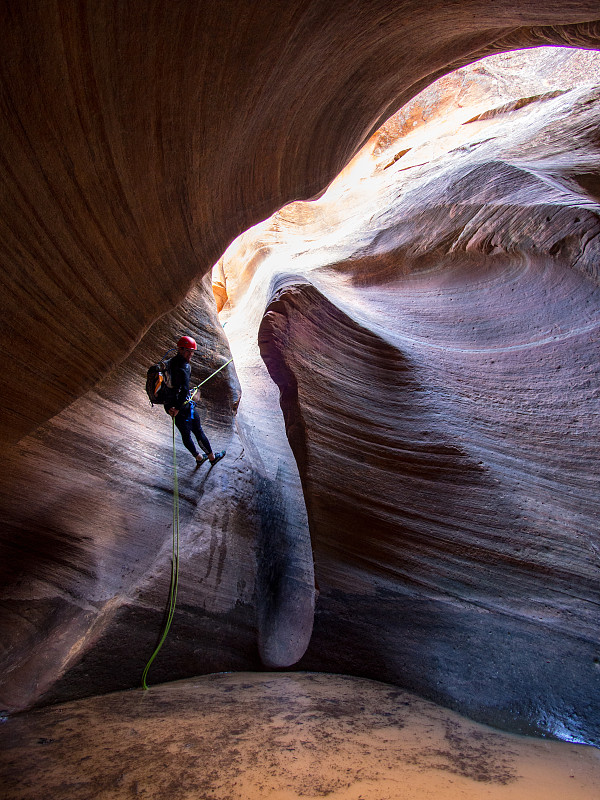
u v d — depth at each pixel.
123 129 2.74
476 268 8.09
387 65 5.03
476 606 4.79
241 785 2.53
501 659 4.33
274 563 6.56
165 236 3.52
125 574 5.54
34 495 5.51
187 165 3.46
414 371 6.55
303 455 5.85
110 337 3.37
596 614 4.35
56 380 3.18
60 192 2.53
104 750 3.07
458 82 17.94
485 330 7.19
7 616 5.10
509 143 10.23
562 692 3.91
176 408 5.55
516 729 3.78
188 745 3.09
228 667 5.24
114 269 3.12
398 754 3.00
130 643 4.82
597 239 6.27
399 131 18.61
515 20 4.05
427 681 4.45
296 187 5.90
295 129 4.98
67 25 2.11
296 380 6.13
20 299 2.61
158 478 6.50
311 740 3.18
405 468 5.73
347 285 9.46
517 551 4.95
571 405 5.81
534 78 16.91
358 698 4.21
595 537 4.82
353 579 5.29
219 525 6.34
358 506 5.55
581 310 6.41
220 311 15.59
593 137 8.55
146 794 2.46
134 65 2.57
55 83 2.23
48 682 4.29
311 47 3.79
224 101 3.45
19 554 5.40
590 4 3.46
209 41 2.90
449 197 8.77
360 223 12.88
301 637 5.73
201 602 5.47
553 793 2.56
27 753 3.08
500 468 5.55
